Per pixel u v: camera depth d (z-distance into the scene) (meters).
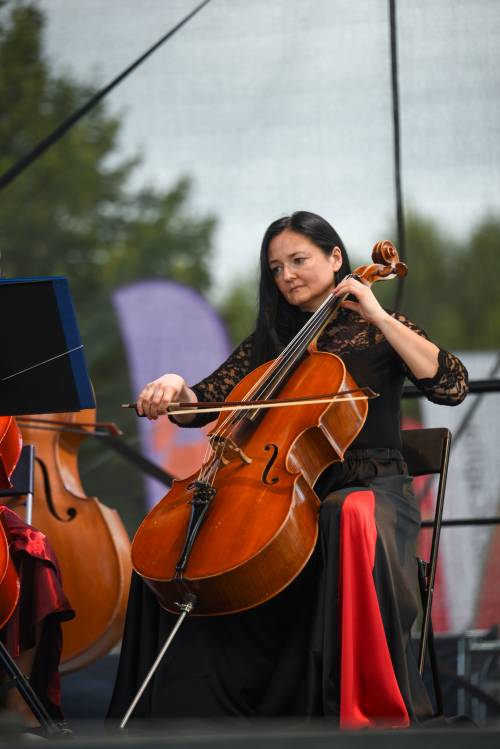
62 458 11.65
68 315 7.25
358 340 9.35
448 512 13.18
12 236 15.95
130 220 16.02
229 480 8.28
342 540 7.83
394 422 9.11
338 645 7.71
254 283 16.16
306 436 8.50
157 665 7.57
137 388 15.05
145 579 7.90
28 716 8.79
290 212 14.91
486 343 14.52
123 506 13.66
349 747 5.11
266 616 8.37
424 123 14.45
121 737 5.16
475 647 12.42
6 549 8.17
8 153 15.77
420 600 8.78
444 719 8.08
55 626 8.89
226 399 9.27
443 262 14.57
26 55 15.65
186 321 15.39
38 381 7.44
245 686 8.20
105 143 15.77
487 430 13.34
